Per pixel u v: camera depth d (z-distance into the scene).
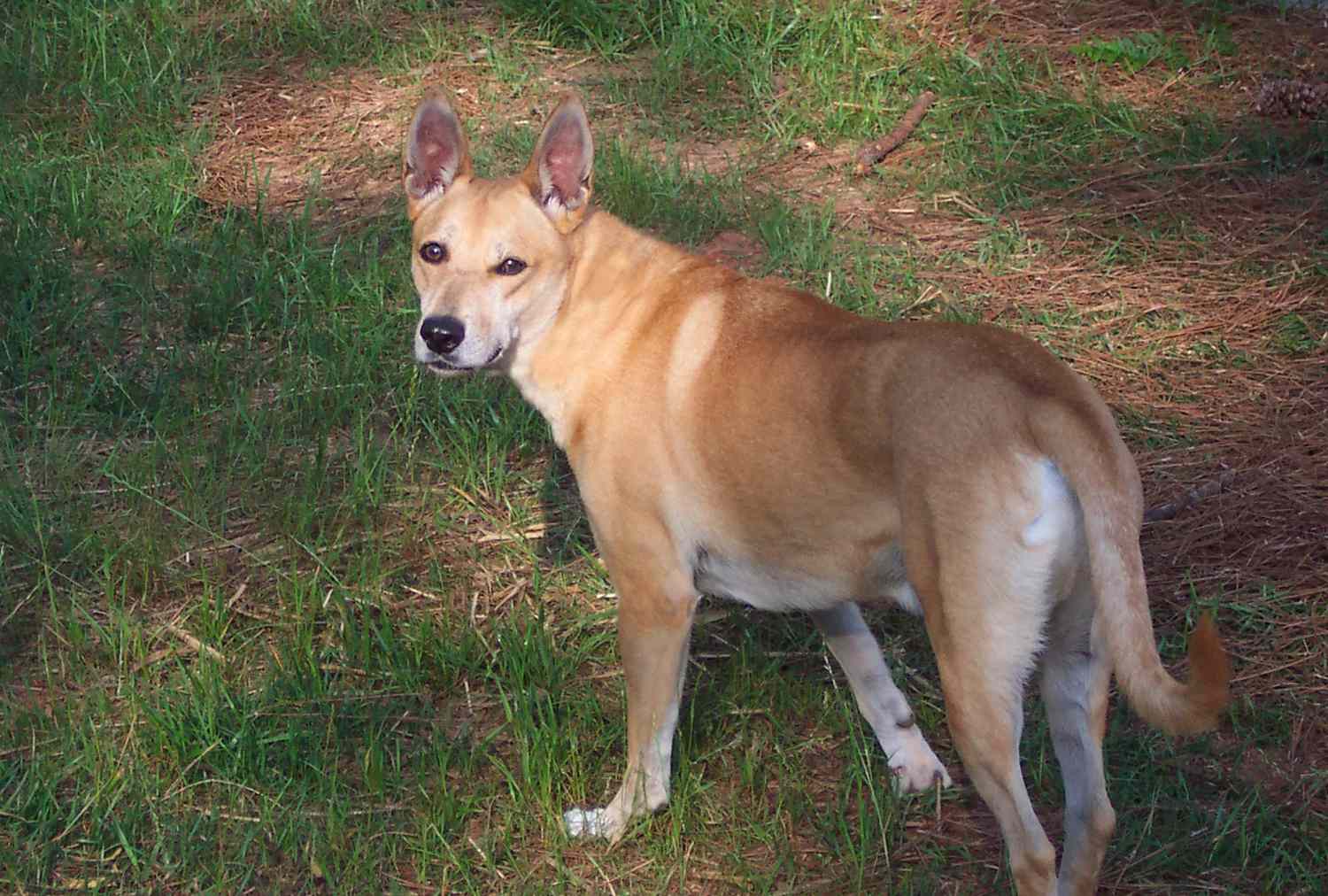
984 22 4.52
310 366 3.58
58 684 3.04
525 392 2.90
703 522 2.80
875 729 2.90
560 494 3.35
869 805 2.86
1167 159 3.98
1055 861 2.70
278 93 4.47
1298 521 3.17
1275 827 2.79
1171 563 3.14
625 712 3.01
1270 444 3.31
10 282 3.75
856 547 2.71
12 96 4.39
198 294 3.74
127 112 4.30
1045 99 4.14
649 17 4.69
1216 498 3.22
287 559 3.23
